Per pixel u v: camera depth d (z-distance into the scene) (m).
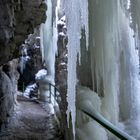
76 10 4.23
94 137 5.48
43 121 9.86
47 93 12.67
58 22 8.72
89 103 5.50
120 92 6.23
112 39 5.50
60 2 9.31
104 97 5.88
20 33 6.63
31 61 14.54
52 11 9.33
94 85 6.08
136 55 6.23
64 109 6.99
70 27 4.32
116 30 5.50
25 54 14.51
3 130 8.72
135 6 4.45
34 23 6.81
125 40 6.03
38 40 14.34
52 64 12.55
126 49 6.07
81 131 5.58
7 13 5.52
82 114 5.63
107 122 2.70
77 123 5.71
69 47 4.36
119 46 5.93
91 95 5.75
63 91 7.06
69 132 6.38
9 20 5.62
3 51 5.95
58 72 8.55
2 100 8.44
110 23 5.27
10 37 5.98
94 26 5.41
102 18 5.24
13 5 5.89
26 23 6.59
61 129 8.18
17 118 9.85
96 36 5.48
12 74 10.21
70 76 4.35
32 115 10.45
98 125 5.61
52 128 9.05
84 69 6.30
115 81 5.82
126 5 4.98
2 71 8.94
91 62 5.82
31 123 9.61
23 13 6.34
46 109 11.41
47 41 12.12
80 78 6.31
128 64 6.18
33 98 13.38
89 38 5.62
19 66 14.53
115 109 5.91
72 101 4.29
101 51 5.55
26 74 14.71
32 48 14.47
